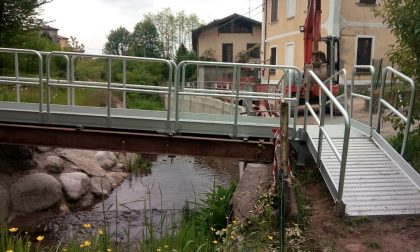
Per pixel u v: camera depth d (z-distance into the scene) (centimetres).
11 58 1680
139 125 750
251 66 718
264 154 720
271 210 515
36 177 962
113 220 867
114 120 754
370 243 459
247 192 642
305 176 657
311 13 1392
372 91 708
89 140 752
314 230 496
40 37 1962
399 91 717
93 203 1009
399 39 713
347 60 1858
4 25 1569
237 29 4034
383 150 648
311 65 1342
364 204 529
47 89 765
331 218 521
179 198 1027
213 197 730
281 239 426
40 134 758
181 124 741
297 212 517
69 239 581
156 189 1112
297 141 703
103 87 750
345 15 1842
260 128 734
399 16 671
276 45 2458
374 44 1869
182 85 812
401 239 469
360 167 602
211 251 477
